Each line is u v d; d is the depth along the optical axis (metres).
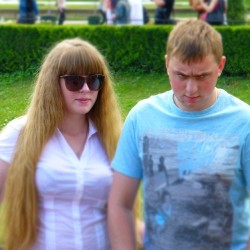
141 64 17.27
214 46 4.09
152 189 4.41
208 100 4.29
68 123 4.96
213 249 4.32
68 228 4.85
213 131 4.27
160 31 17.06
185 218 4.30
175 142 4.32
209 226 4.29
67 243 4.85
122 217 4.58
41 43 17.48
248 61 16.64
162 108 4.42
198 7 17.91
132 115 4.52
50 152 4.86
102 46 17.36
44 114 4.86
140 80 16.69
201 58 4.04
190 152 4.29
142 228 4.86
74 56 4.80
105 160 4.99
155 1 18.22
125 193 4.58
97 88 4.89
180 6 22.09
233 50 16.64
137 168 4.53
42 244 4.89
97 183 4.87
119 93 15.68
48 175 4.79
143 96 15.54
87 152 4.95
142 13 18.47
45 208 4.87
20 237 4.89
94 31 17.42
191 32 4.10
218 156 4.24
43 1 22.98
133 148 4.50
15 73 17.42
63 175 4.80
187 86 4.12
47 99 4.87
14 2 23.12
